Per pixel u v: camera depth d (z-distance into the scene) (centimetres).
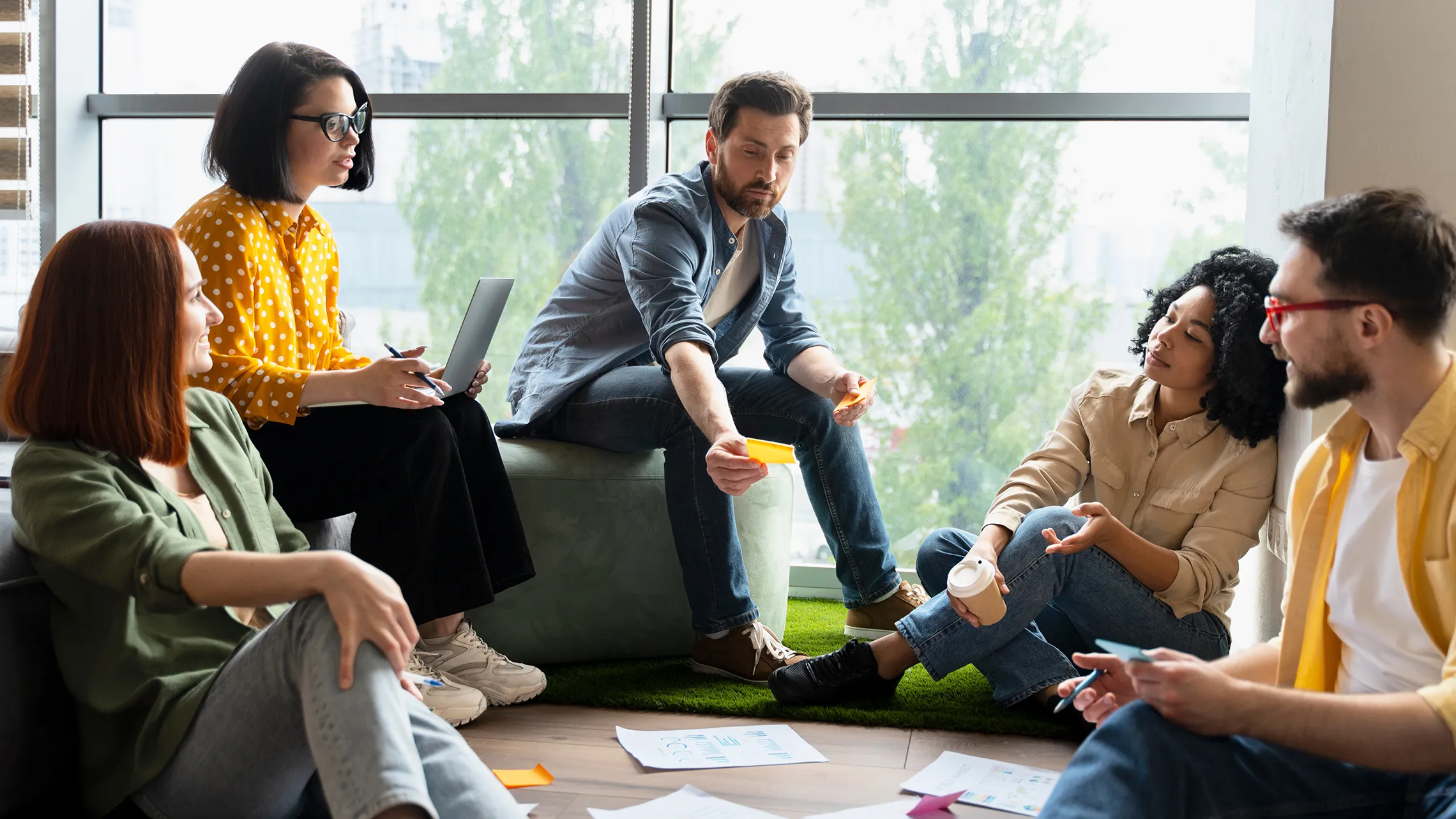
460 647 207
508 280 200
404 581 194
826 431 239
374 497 194
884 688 208
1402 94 187
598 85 311
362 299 321
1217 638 191
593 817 154
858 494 243
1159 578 187
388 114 314
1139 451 202
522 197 314
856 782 171
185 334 137
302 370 201
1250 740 113
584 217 312
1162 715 111
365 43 319
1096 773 107
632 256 229
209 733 122
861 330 307
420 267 319
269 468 191
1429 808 110
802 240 307
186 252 137
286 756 121
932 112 296
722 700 209
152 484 133
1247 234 241
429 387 190
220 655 135
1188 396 201
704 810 157
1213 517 192
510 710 206
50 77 319
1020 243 299
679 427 224
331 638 113
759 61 307
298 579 115
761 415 241
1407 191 117
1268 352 189
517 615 230
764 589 248
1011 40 296
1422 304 112
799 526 317
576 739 190
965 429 305
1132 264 295
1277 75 221
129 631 131
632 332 244
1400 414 117
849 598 248
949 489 307
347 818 104
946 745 189
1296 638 128
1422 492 115
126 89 331
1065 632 210
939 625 196
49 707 139
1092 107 290
